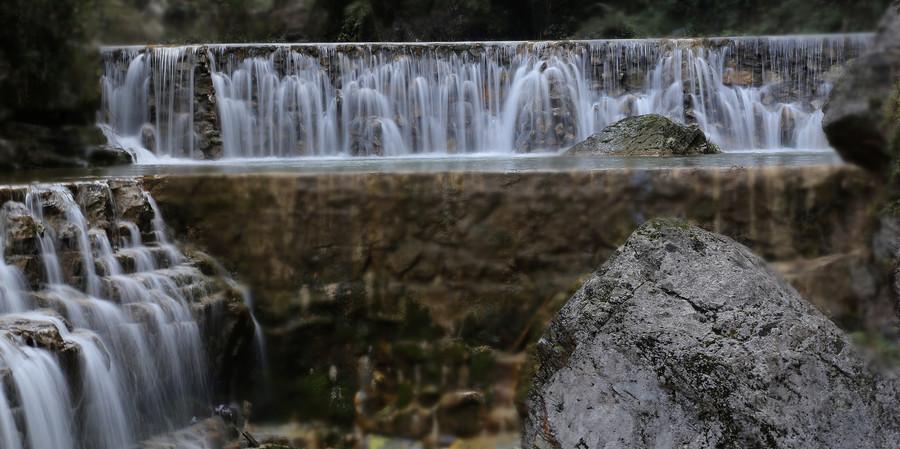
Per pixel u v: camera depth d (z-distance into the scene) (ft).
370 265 21.12
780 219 20.29
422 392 20.66
